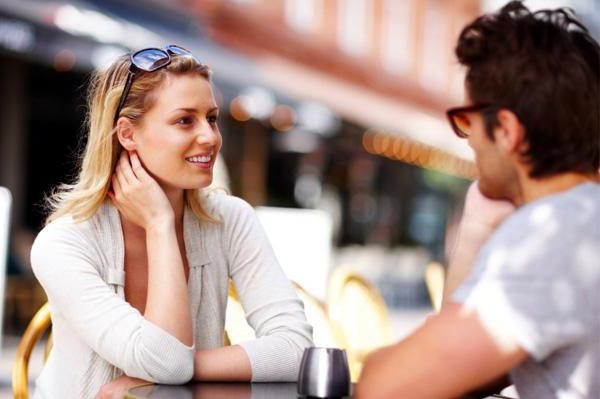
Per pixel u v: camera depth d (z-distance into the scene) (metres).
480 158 1.74
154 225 2.24
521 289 1.55
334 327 3.62
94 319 2.16
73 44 7.15
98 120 2.32
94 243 2.29
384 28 21.08
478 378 1.56
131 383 2.12
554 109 1.65
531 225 1.60
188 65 2.31
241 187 14.65
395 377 1.59
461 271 2.07
